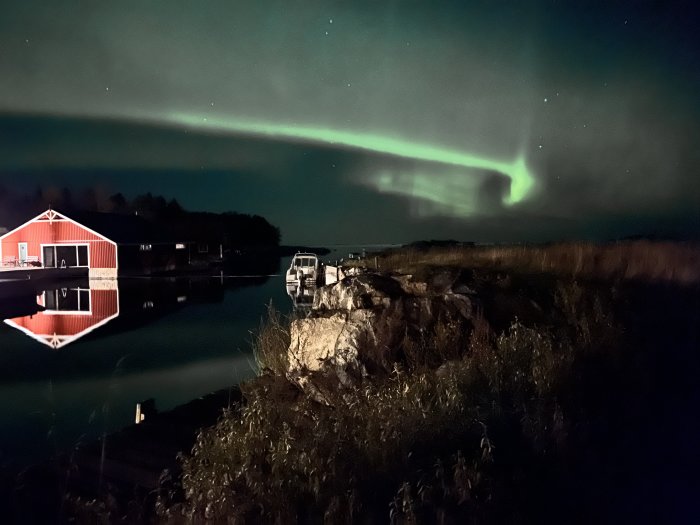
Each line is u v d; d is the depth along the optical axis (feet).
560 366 17.24
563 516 10.98
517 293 25.64
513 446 13.70
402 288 25.79
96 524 13.75
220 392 27.81
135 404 29.96
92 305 77.61
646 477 12.24
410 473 12.82
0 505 15.35
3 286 87.04
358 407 17.04
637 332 21.02
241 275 132.67
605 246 37.60
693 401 15.92
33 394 32.19
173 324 59.16
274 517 12.07
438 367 20.02
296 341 24.48
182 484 14.74
